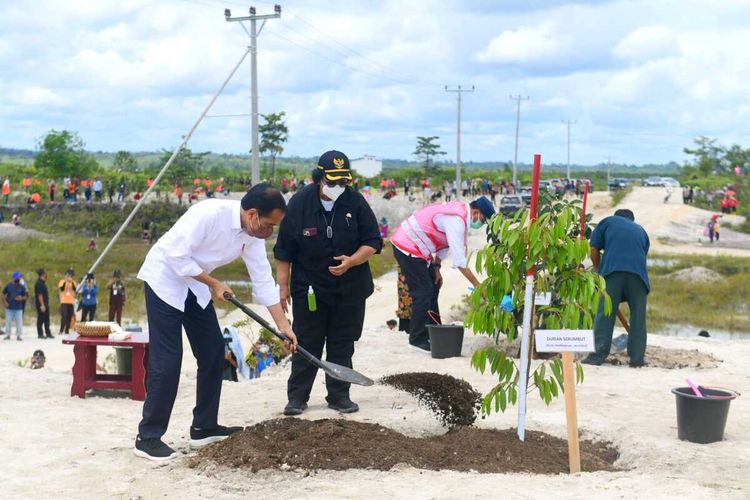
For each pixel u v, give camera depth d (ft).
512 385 19.58
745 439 20.68
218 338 19.29
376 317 84.64
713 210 247.29
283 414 22.49
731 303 98.89
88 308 81.41
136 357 25.08
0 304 94.58
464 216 31.76
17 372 29.40
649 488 15.99
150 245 174.29
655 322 83.35
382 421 21.33
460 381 23.50
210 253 18.71
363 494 15.74
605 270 31.40
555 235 18.43
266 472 16.98
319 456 17.60
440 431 21.20
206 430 19.47
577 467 17.71
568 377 17.87
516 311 19.95
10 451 18.95
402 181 355.56
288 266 22.80
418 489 15.99
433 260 33.60
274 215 18.51
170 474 17.19
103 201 219.20
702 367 31.50
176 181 264.93
